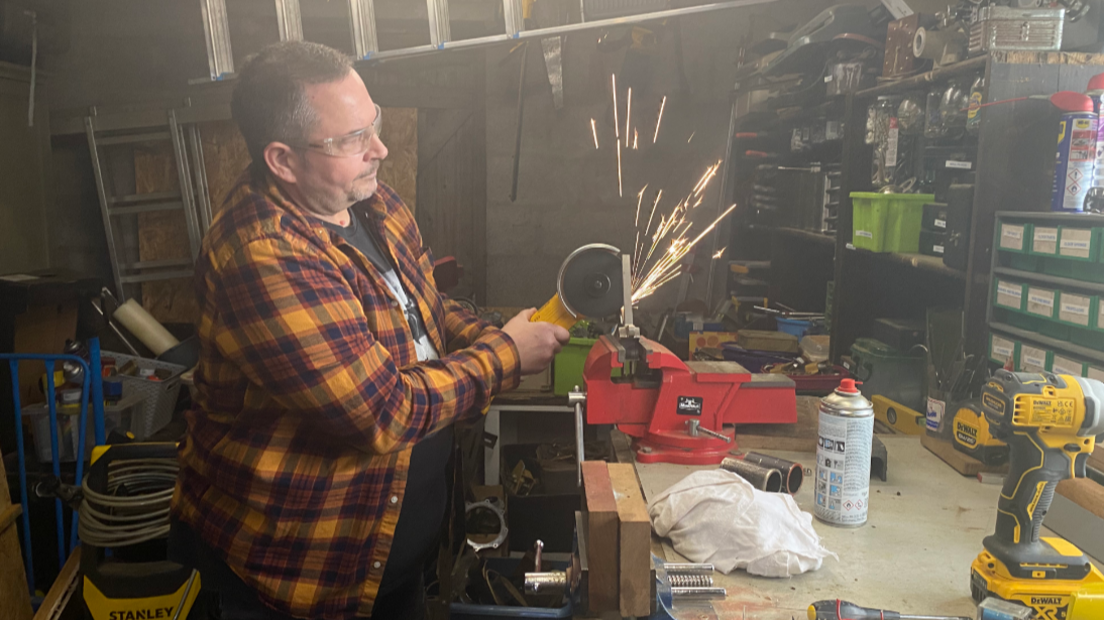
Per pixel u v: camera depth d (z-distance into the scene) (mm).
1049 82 1742
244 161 3828
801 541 1245
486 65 3936
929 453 1752
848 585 1183
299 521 1210
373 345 1179
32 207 3672
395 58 2879
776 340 2953
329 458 1211
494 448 3137
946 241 1938
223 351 1166
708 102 3959
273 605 1234
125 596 1908
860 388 2338
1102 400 1055
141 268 3926
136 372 3250
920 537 1336
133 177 3896
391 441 1182
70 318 3285
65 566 2205
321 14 3766
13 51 3424
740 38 3879
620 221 4047
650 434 1754
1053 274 1620
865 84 2668
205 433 1278
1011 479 1102
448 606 1776
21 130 3594
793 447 1778
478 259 4074
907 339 2270
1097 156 1630
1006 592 1074
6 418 2906
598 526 1108
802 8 3814
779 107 3350
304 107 1131
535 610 1781
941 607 1123
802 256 3379
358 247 1336
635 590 1103
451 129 4008
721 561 1233
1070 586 1072
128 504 1922
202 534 1278
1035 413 1054
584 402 1805
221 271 1144
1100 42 1861
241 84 1168
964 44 1978
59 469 2719
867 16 2715
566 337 1438
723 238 4016
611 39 3830
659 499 1367
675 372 1748
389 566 1342
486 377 1304
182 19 3773
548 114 3975
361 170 1212
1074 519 1270
